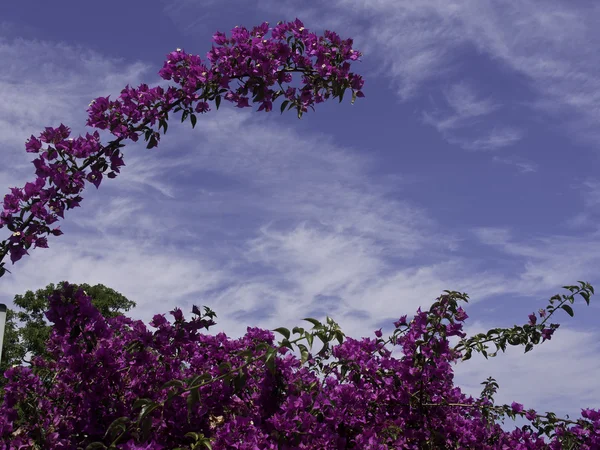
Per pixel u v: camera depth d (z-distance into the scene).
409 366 4.38
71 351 3.91
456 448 4.62
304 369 4.34
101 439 3.81
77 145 3.97
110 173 4.13
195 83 4.27
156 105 4.28
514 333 4.82
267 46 4.38
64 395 4.34
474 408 5.03
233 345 4.70
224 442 3.52
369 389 4.40
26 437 3.77
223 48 4.38
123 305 19.47
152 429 3.82
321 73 4.45
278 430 3.58
